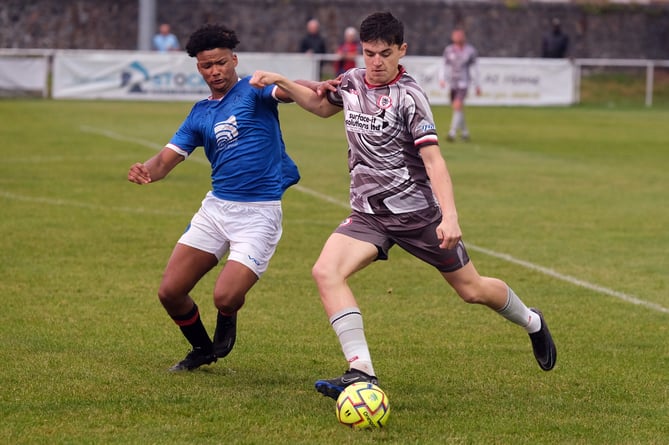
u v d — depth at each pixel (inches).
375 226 394.6
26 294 583.8
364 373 372.8
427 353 481.4
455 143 1518.2
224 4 2696.9
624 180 1138.0
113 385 414.0
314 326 529.7
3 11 2637.8
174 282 422.6
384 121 378.3
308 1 2728.8
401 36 376.2
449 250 391.5
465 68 1529.3
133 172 419.5
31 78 2151.8
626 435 365.1
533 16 2795.3
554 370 454.9
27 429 357.1
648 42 2834.6
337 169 1187.9
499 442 353.7
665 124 1891.0
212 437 352.5
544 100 2305.6
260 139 417.1
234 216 418.6
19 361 446.9
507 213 908.6
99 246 729.6
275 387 418.9
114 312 548.7
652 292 622.5
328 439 351.9
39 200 920.9
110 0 2677.2
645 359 476.1
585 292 620.1
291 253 721.0
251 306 570.9
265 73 404.2
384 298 598.9
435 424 372.8
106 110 1903.3
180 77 2172.7
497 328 532.7
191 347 484.4
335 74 2188.7
